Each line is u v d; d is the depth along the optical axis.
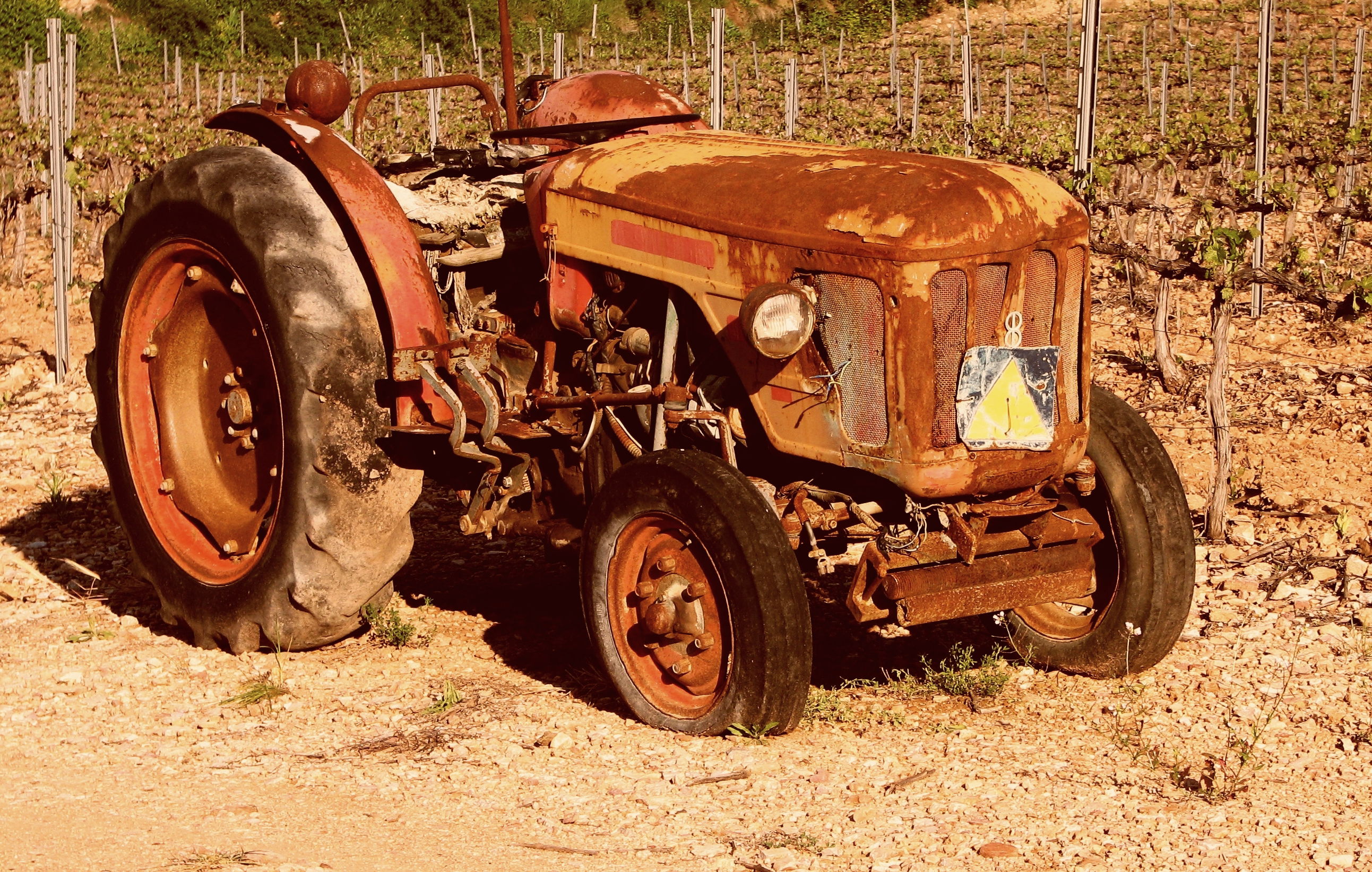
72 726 5.01
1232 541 6.74
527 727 4.80
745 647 4.43
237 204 5.35
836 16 42.94
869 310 4.34
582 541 4.89
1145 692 5.02
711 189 4.72
